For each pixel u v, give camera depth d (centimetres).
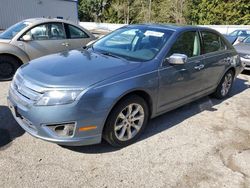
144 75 354
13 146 342
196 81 455
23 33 631
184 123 440
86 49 444
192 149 365
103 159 329
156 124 429
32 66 355
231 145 382
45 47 656
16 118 338
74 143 312
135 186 289
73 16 2788
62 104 295
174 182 298
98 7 4625
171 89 401
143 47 407
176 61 377
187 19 4134
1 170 297
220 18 3862
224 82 561
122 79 331
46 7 2520
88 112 305
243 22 3775
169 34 419
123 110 342
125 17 4488
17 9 2331
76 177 295
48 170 303
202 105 528
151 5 4388
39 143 352
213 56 493
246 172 323
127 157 336
